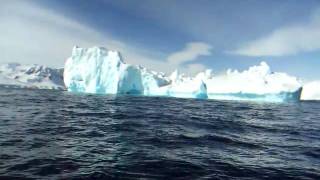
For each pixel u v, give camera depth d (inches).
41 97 2320.4
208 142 730.2
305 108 2534.5
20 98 2102.6
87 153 564.1
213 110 1737.2
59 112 1258.0
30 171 434.3
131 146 644.1
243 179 442.0
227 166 508.7
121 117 1169.4
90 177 420.2
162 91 3102.9
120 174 439.5
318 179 459.5
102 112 1326.3
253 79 3034.0
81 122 984.3
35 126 844.0
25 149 565.6
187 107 1855.3
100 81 2876.5
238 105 2347.4
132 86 2974.9
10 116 1033.5
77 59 2977.4
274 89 2847.0
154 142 697.6
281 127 1122.7
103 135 766.5
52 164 475.2
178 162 518.3
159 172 456.8
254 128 1056.2
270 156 608.7
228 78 3243.1
